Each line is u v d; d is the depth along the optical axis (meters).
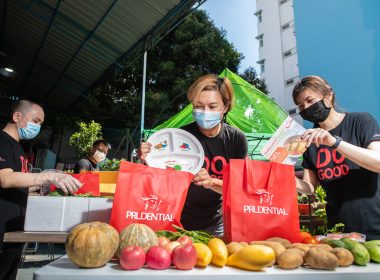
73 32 7.55
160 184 1.36
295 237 1.35
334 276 0.95
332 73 10.17
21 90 12.18
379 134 1.69
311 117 1.85
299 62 11.41
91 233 0.96
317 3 11.12
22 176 1.82
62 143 13.81
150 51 16.81
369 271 0.99
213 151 2.06
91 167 4.44
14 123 2.37
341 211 1.77
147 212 1.31
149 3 5.50
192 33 17.30
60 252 6.08
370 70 9.01
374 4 9.27
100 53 7.94
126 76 15.98
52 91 11.71
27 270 4.54
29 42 8.90
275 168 1.40
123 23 6.42
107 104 15.94
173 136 1.67
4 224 2.12
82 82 10.17
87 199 1.54
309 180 2.03
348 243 1.15
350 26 9.83
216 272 0.93
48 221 1.50
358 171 1.74
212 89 1.87
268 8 25.52
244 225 1.32
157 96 15.06
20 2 7.16
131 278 0.86
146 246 1.04
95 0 6.03
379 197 1.69
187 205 2.08
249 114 6.23
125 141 12.68
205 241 1.24
